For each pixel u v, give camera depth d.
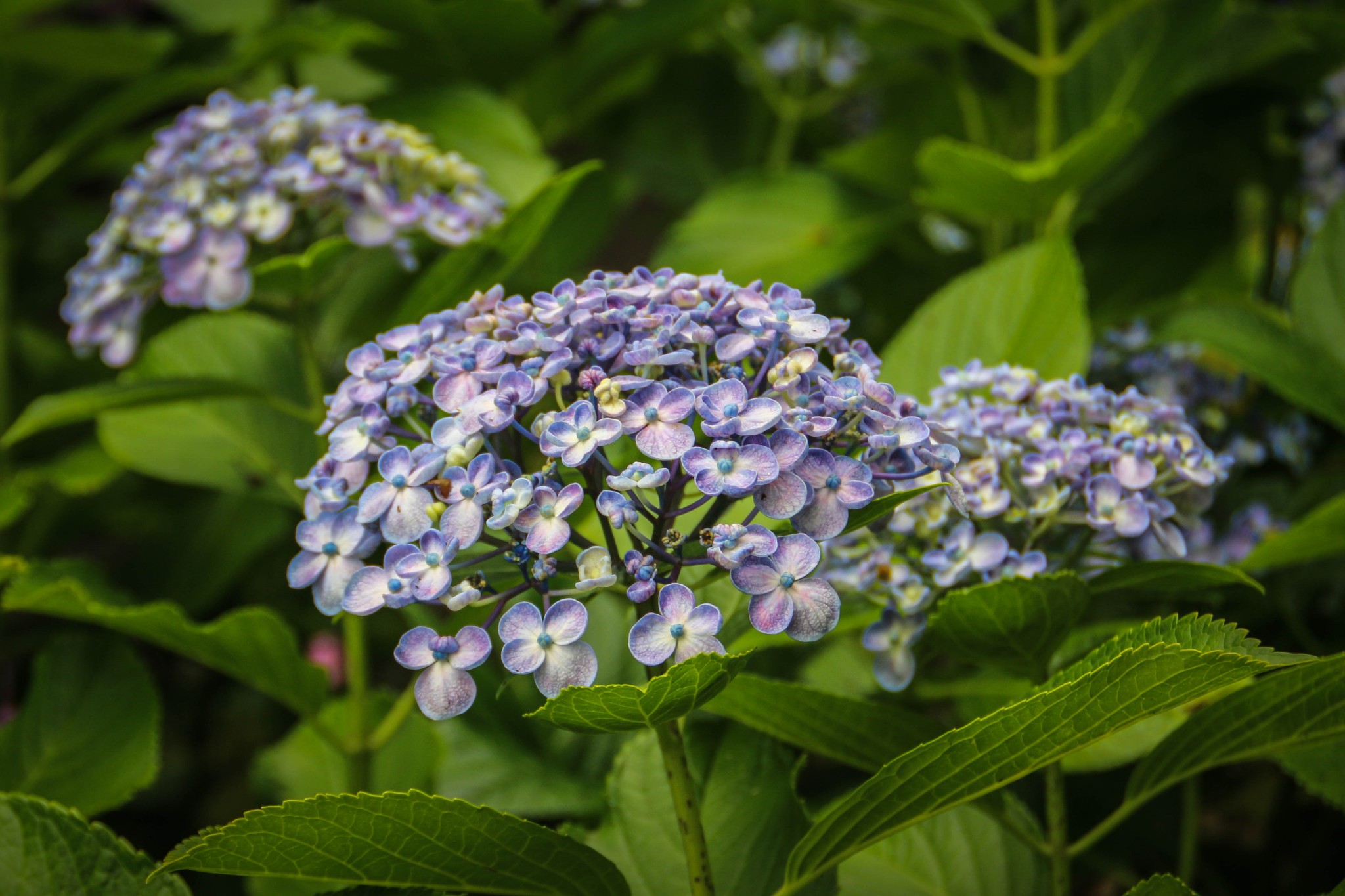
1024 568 0.57
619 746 0.77
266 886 0.73
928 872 0.65
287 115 0.69
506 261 0.71
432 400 0.53
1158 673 0.49
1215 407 0.78
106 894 0.58
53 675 0.74
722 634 0.56
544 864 0.53
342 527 0.52
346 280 0.96
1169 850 0.83
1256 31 0.93
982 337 0.70
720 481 0.47
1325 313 0.74
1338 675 0.52
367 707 0.73
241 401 0.82
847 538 0.58
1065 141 0.96
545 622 0.48
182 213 0.67
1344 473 0.77
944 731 0.56
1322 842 0.79
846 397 0.50
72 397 0.70
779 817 0.60
